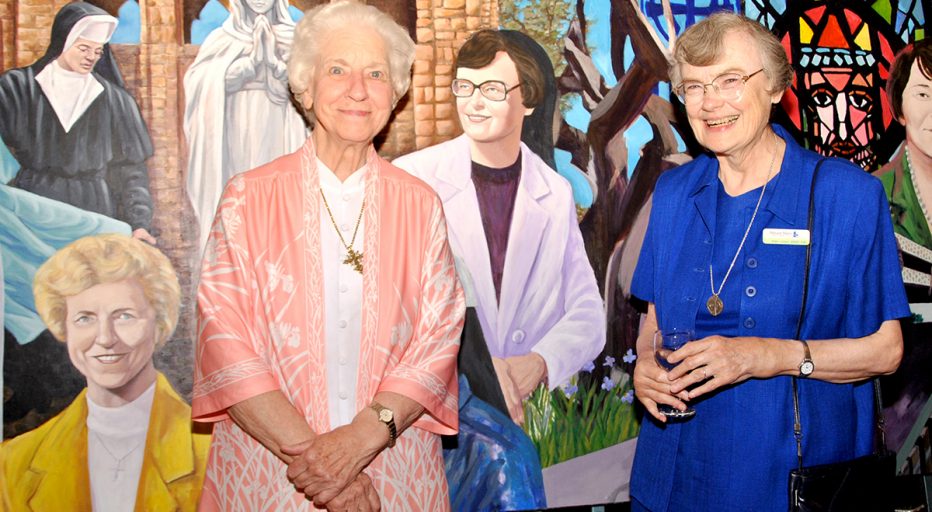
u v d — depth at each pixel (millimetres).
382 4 2330
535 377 2443
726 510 1629
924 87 2875
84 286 2117
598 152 2512
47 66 2100
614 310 2525
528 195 2447
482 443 2385
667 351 1605
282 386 1645
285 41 2262
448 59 2383
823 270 1634
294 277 1679
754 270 1659
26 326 2080
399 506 1675
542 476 2438
